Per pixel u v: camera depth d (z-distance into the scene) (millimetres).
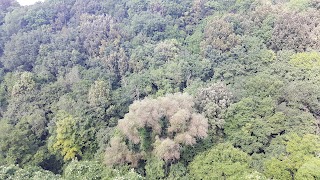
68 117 53125
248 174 35594
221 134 46688
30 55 74438
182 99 46906
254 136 44094
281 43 64250
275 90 50250
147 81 63375
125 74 69688
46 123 57531
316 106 45750
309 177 33688
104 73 68688
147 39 78438
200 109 48781
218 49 67875
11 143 49812
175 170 41406
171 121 42688
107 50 73875
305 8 71125
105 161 43625
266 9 73125
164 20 82750
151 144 44281
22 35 79188
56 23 88500
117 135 46781
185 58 67750
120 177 36812
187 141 41500
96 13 91500
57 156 53125
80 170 40812
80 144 51656
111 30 79125
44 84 65250
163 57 70312
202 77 63500
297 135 41094
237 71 60406
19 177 39219
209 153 41219
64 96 60344
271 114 46531
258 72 58406
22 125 54562
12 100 61125
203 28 78438
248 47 66250
